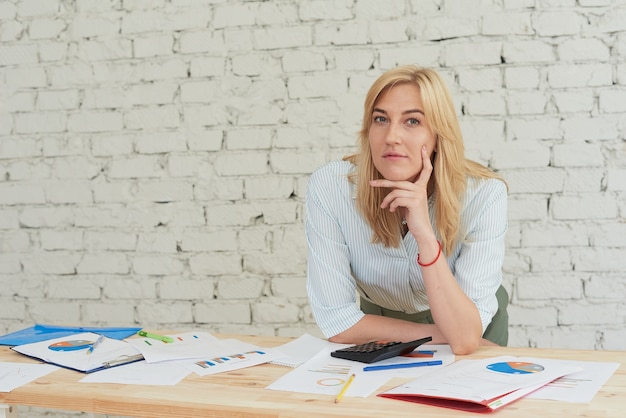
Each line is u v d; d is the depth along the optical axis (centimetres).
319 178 175
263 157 255
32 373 136
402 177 154
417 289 178
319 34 249
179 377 131
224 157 258
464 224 165
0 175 274
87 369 136
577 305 238
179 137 261
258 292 257
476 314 148
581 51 235
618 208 235
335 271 169
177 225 262
